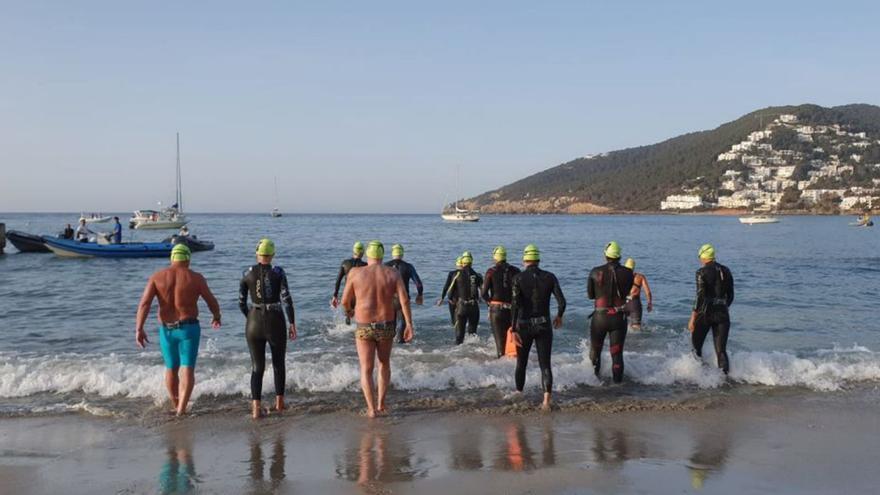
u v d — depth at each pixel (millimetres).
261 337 7012
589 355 9195
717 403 7586
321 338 11938
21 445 6121
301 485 5230
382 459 5789
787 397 7871
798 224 115812
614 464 5684
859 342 11617
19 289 19656
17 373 8547
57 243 31797
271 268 7137
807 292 19047
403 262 11211
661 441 6293
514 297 7535
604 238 64125
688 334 12070
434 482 5285
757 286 20734
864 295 18297
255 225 109875
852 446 6188
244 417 6984
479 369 8750
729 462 5754
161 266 28203
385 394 7258
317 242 52656
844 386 8352
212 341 11664
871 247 46031
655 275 24203
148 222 72750
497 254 9492
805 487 5227
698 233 78188
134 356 10195
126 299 17422
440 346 10875
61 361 9398
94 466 5621
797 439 6375
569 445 6160
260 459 5789
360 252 11773
